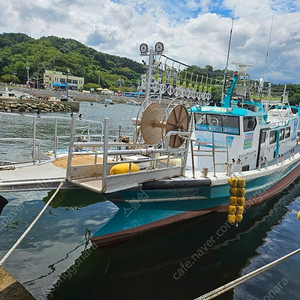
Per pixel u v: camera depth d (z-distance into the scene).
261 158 8.14
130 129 25.73
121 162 4.64
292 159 10.20
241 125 7.67
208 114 8.19
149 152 4.93
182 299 4.34
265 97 14.59
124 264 5.18
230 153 7.80
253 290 4.61
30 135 19.12
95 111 46.38
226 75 9.32
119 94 76.62
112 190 4.54
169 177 5.87
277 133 10.31
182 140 6.00
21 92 56.72
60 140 18.34
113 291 4.46
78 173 4.87
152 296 4.38
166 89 7.56
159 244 5.92
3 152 12.30
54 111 43.22
